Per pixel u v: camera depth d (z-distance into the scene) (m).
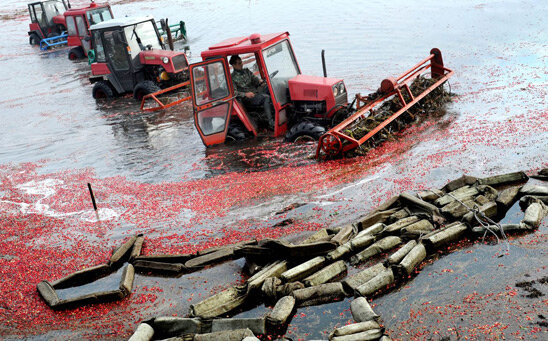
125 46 15.68
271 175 8.62
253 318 4.84
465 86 11.80
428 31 17.48
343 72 14.16
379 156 8.59
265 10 25.28
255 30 21.05
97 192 9.16
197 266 6.22
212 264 6.25
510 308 4.62
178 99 14.82
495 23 17.48
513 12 18.73
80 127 13.77
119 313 5.57
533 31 15.84
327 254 5.79
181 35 21.31
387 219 6.41
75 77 20.19
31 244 7.51
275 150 9.65
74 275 6.32
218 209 7.70
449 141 8.70
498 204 6.29
